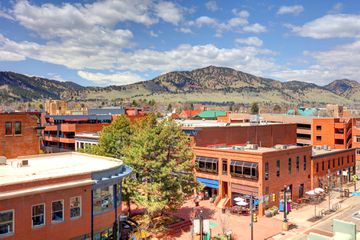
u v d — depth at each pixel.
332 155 68.75
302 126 111.75
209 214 50.50
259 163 51.41
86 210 31.30
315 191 56.97
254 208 48.53
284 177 55.75
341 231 35.25
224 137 67.25
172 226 43.94
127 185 42.25
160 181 42.41
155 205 39.50
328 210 54.03
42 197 28.39
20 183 27.36
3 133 47.94
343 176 73.00
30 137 50.84
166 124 47.09
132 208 51.19
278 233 43.97
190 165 45.31
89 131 88.50
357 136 99.75
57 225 29.31
